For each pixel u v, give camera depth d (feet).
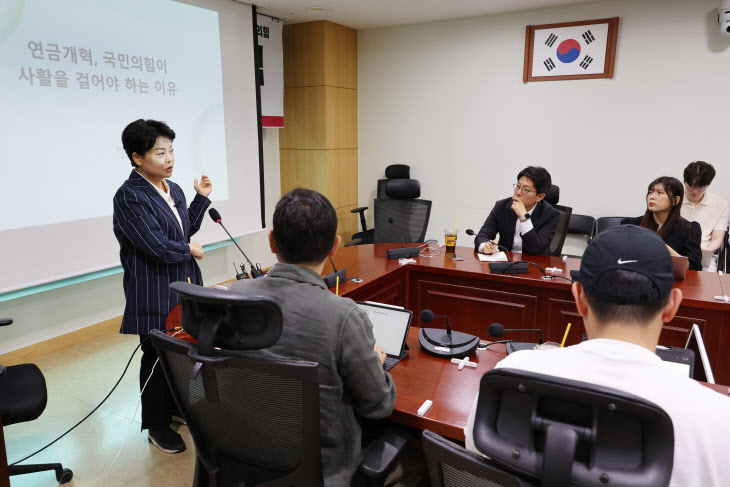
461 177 16.31
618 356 2.45
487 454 2.48
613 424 2.21
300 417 3.32
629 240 2.61
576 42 13.84
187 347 3.33
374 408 3.74
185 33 12.08
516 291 8.50
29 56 8.98
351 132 17.43
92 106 10.13
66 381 8.94
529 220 9.64
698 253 8.87
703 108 12.86
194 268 7.29
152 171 6.70
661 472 2.11
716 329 7.09
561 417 2.32
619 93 13.69
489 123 15.55
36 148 9.25
